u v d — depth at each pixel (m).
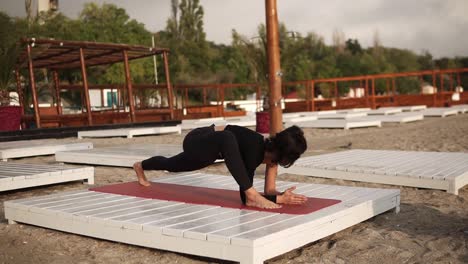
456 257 2.95
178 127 14.76
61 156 7.88
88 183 5.86
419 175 5.08
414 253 3.03
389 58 85.81
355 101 26.77
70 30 31.70
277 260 2.96
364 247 3.17
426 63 89.12
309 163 6.12
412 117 17.03
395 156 6.79
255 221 3.07
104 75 35.62
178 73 49.62
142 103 23.06
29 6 19.52
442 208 4.26
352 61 72.44
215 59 58.44
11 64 14.13
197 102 50.16
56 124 16.27
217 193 4.08
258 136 3.41
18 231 3.75
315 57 76.25
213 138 3.42
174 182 4.72
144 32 46.25
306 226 3.01
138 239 3.11
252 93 52.97
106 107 24.86
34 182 5.30
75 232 3.47
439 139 10.30
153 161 4.25
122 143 11.72
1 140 12.44
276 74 10.74
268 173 3.69
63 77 35.06
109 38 40.16
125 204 3.75
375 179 5.43
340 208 3.42
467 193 4.91
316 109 27.34
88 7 40.97
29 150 8.81
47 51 15.09
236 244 2.68
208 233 2.80
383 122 16.58
